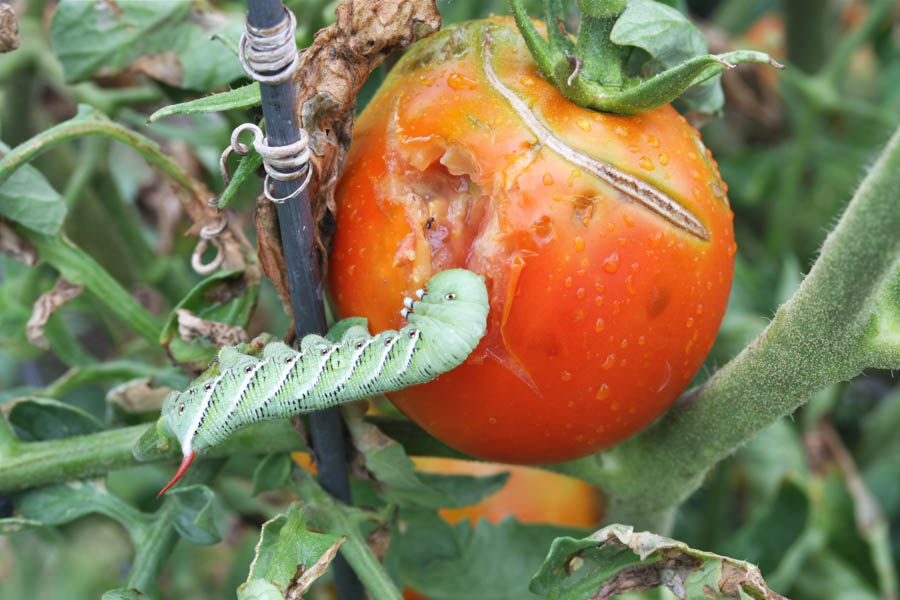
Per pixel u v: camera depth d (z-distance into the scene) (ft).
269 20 1.05
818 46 2.04
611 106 1.13
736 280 1.72
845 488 1.66
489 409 1.16
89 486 1.28
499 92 1.14
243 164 1.12
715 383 1.23
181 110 1.09
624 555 1.16
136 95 1.61
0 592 1.53
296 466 1.27
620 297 1.12
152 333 1.36
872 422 1.92
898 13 2.19
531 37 1.13
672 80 1.09
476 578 1.42
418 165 1.14
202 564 1.74
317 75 1.14
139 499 1.63
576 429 1.17
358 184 1.16
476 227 1.15
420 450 1.31
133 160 1.98
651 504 1.32
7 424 1.27
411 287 1.14
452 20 1.60
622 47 1.14
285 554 1.14
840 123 2.12
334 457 1.23
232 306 1.29
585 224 1.11
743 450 1.67
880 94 2.16
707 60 1.07
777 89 2.07
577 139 1.12
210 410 1.13
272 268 1.18
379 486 1.28
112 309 1.35
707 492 1.63
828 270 1.11
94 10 1.34
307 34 1.43
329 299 1.21
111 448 1.28
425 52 1.18
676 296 1.14
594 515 1.54
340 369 1.12
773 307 1.72
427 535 1.43
